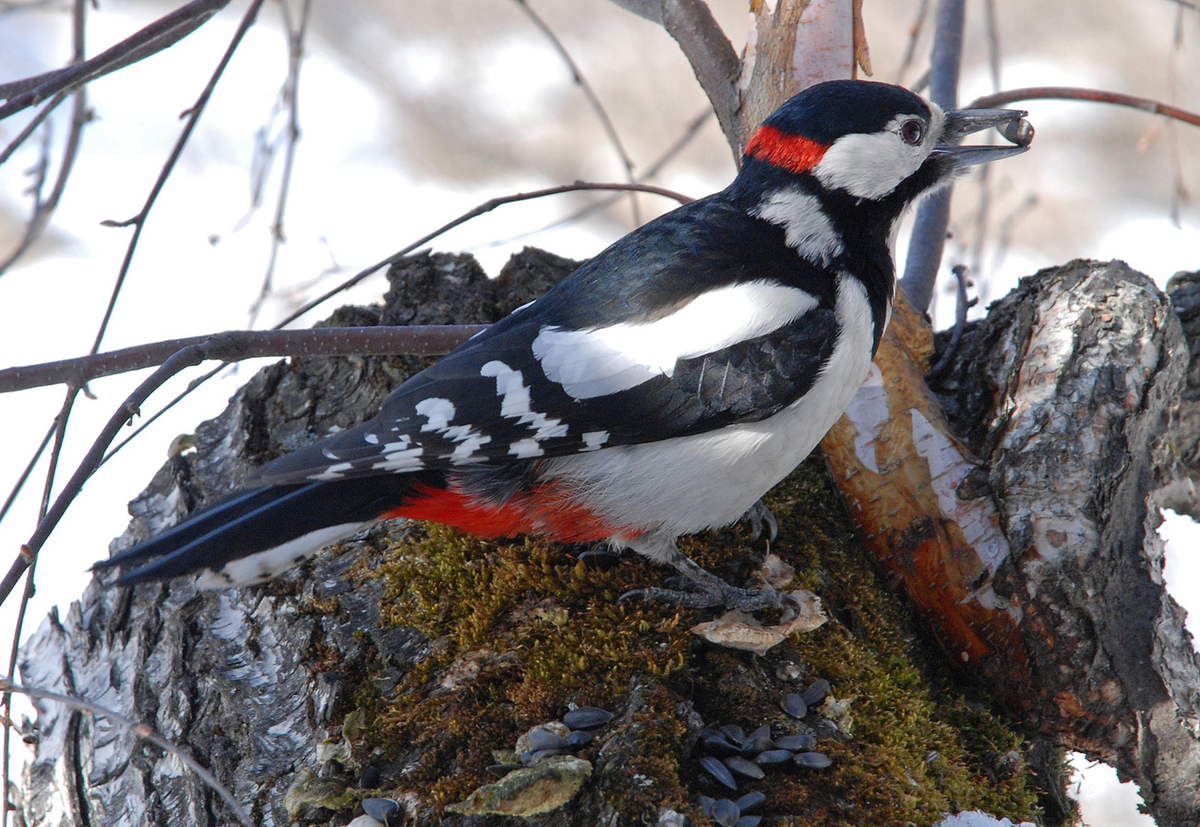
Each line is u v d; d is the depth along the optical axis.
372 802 4.98
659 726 4.91
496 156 16.38
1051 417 6.01
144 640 6.34
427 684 5.53
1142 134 16.06
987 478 6.07
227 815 5.41
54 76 5.70
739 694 5.28
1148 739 5.70
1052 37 17.19
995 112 6.48
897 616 6.27
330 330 6.16
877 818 4.77
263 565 5.54
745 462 5.76
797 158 6.05
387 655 5.73
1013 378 6.30
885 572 6.32
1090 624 5.71
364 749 5.29
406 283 7.70
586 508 5.91
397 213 15.20
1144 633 5.71
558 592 5.88
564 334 5.80
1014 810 5.54
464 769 5.02
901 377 6.38
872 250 6.17
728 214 6.12
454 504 5.91
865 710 5.43
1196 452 7.32
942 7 9.10
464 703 5.34
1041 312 6.41
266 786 5.39
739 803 4.73
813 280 5.90
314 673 5.75
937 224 8.62
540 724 5.13
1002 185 12.70
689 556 6.20
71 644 6.76
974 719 5.97
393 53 17.23
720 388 5.64
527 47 17.44
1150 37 16.84
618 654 5.39
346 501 5.75
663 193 7.51
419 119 16.62
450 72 17.05
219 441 7.17
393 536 6.41
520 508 5.94
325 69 16.91
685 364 5.66
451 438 5.61
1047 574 5.75
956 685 6.20
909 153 6.21
